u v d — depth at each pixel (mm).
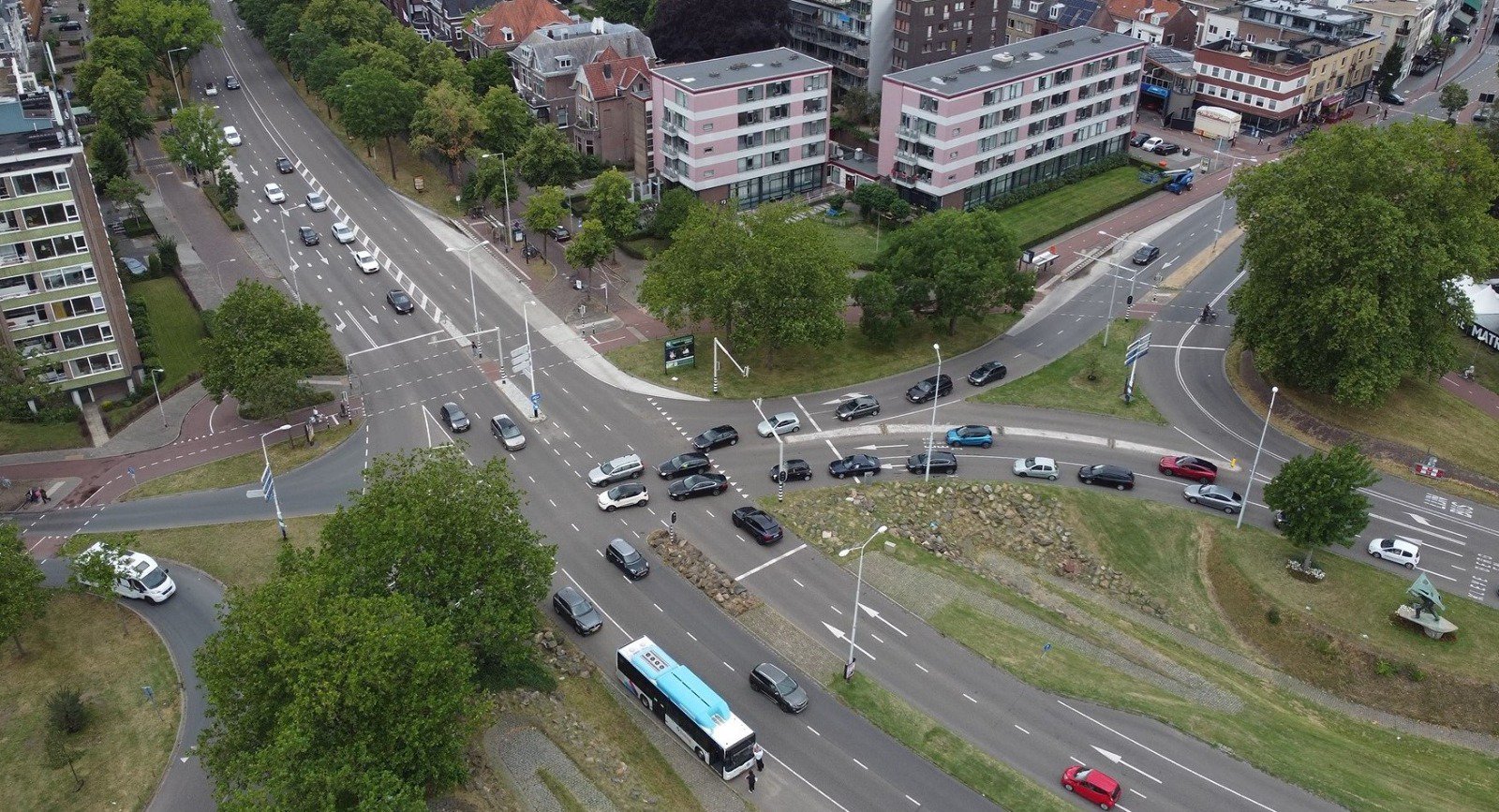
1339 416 110438
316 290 131500
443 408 108000
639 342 123312
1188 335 125500
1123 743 73938
